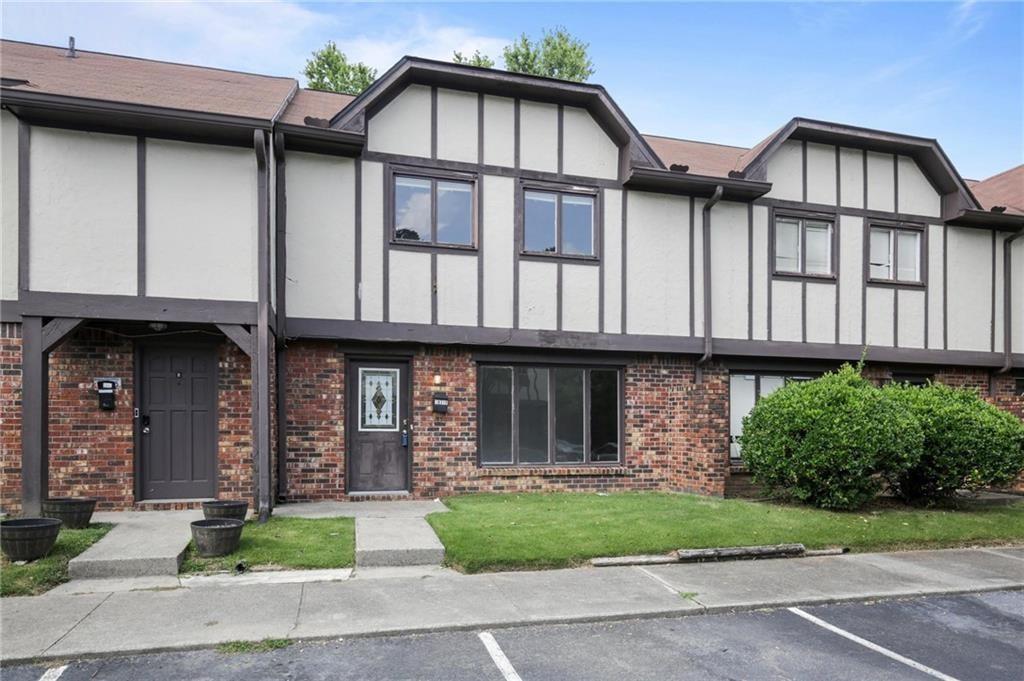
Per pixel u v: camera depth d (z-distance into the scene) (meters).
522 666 4.41
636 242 10.51
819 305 11.52
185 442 8.18
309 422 8.94
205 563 6.05
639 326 10.43
